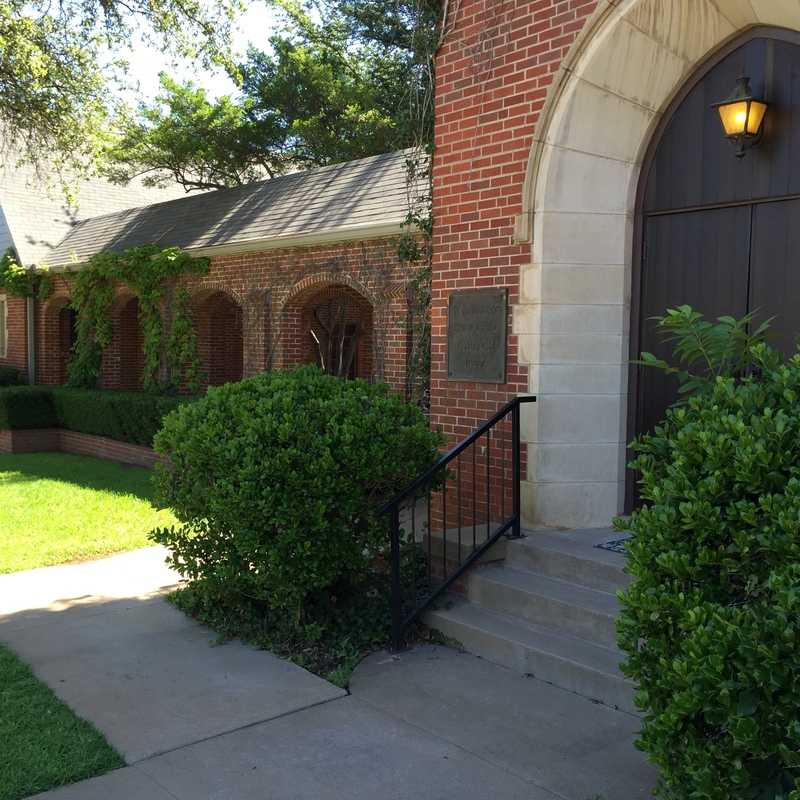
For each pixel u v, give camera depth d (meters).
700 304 5.40
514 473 5.52
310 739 3.87
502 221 5.80
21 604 6.02
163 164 20.31
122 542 7.82
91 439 14.51
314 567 4.87
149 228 15.65
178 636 5.32
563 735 3.88
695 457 2.65
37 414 15.36
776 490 2.48
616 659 4.35
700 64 5.36
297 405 5.08
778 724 2.31
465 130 6.06
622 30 5.12
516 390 5.74
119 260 14.36
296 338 11.95
